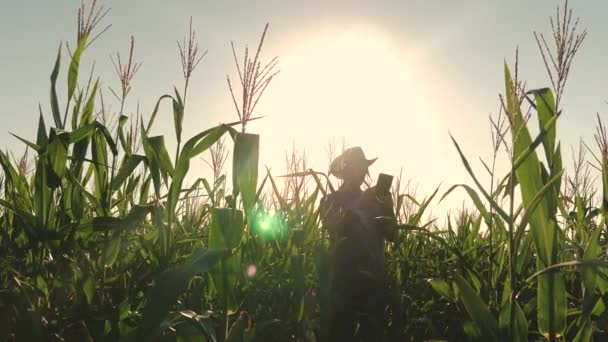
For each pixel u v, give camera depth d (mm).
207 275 3271
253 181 2900
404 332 4176
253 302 3588
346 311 3893
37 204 3393
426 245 5211
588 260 2639
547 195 2959
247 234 3758
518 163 2896
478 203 3518
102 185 3703
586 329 2873
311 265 4316
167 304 2396
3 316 3152
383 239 4125
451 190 3514
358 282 3980
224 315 2889
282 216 4449
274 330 3588
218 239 2764
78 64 3791
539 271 2832
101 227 3283
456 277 2986
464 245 4938
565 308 2912
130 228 3303
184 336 2830
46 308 3336
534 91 3014
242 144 2889
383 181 4008
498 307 3553
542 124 3047
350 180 4316
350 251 4043
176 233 4473
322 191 4293
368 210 4031
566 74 2883
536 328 3885
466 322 3080
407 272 4547
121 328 3146
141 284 3299
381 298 3984
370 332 3951
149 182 4031
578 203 3965
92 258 3600
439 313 4219
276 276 3951
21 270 3611
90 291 3229
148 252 3533
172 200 3170
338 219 4051
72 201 3711
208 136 3131
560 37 2922
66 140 3391
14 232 3803
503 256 3699
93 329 3195
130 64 3830
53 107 3703
